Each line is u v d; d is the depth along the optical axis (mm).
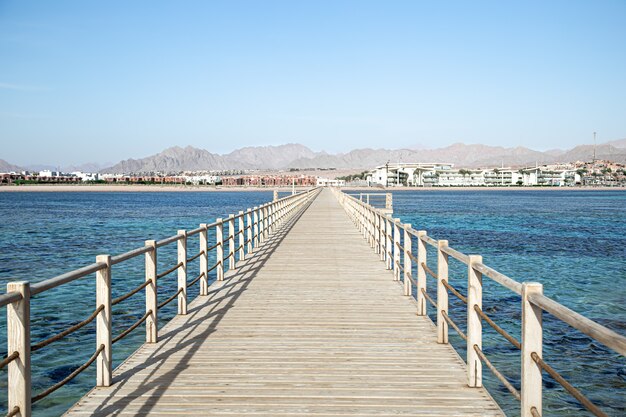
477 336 5602
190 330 8016
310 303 9938
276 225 26188
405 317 8859
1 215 71688
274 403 5184
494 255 29609
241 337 7617
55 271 24219
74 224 54781
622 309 16266
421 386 5664
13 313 3828
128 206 104062
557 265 25797
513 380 9695
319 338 7574
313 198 67812
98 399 5273
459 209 84625
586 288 19781
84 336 12547
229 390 5531
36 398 4207
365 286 11672
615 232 44844
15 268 25125
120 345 11344
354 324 8383
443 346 7184
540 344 3895
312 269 14047
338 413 4957
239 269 14062
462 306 15727
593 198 149625
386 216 14234
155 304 7355
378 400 5273
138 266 23906
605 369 10594
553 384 9844
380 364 6402
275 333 7840
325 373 6074
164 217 67875
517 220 59969
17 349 3828
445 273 7270
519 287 4016
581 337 12773
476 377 5602
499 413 4965
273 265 14734
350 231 24781
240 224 15773
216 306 9695
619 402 9000
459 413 4965
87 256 29438
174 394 5410
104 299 5641
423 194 184500
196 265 23266
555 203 112062
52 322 14094
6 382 9719
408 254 10578
